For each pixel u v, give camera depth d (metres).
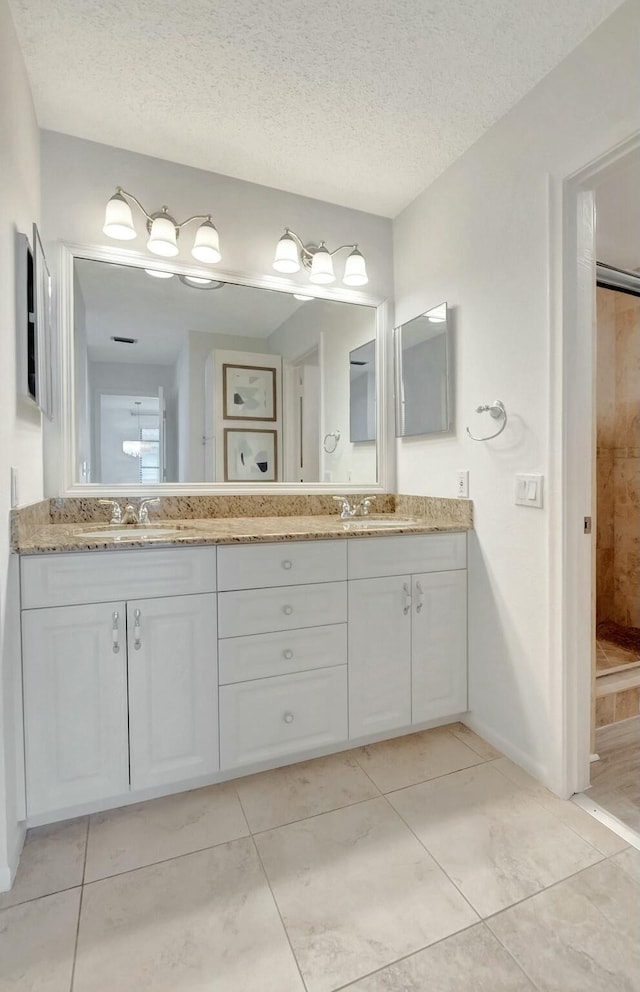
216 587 1.53
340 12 1.33
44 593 1.33
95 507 1.89
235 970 0.99
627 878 1.20
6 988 0.95
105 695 1.40
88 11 1.32
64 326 1.83
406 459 2.34
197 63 1.50
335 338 2.32
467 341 1.90
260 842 1.33
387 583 1.77
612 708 1.97
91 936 1.06
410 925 1.08
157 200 1.97
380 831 1.37
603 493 2.95
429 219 2.14
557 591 1.51
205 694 1.52
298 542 1.63
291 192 2.20
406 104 1.66
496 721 1.79
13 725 1.28
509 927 1.08
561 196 1.47
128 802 1.49
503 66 1.49
